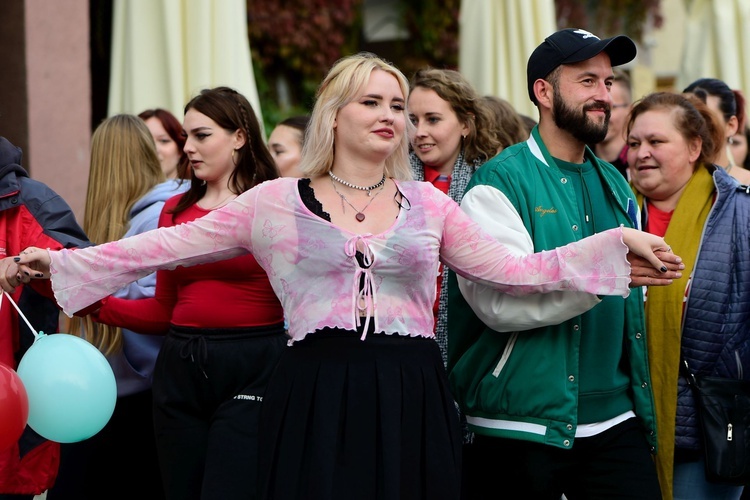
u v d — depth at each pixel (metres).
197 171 12.85
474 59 22.73
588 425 11.23
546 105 11.43
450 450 10.05
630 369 11.47
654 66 49.88
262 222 10.21
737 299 12.35
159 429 12.29
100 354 10.97
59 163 19.88
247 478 11.79
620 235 10.09
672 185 12.96
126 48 19.58
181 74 19.12
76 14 20.12
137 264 10.44
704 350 12.30
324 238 9.98
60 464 13.64
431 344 10.24
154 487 14.02
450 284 11.70
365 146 10.13
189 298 12.16
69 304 10.49
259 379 12.12
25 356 10.68
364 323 9.95
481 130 13.91
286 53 30.73
